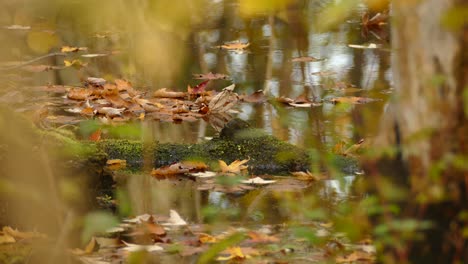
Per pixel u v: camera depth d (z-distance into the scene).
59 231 7.73
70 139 9.50
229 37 19.94
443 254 5.19
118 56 18.02
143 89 15.30
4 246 7.36
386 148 5.00
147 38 3.12
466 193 4.83
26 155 8.37
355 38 20.00
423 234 5.21
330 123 12.33
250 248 6.92
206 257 4.12
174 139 11.90
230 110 13.77
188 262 6.79
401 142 5.11
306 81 15.79
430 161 4.79
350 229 4.71
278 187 9.49
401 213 5.19
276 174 10.33
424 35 4.50
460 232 5.06
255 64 17.52
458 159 4.38
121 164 10.72
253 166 10.59
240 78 16.30
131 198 9.17
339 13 2.59
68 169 8.91
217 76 16.38
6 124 8.46
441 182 4.81
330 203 8.46
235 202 8.93
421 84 4.65
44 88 15.23
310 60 17.58
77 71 17.31
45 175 8.32
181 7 2.99
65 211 8.07
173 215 8.14
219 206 8.77
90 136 11.43
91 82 16.08
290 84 15.65
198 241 7.25
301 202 8.50
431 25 4.44
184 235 7.59
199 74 16.50
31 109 13.35
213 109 13.72
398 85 4.83
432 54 4.52
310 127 12.10
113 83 15.95
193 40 19.27
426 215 5.14
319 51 18.62
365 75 16.16
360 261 6.25
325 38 19.95
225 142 11.09
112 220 4.07
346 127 12.02
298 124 12.42
